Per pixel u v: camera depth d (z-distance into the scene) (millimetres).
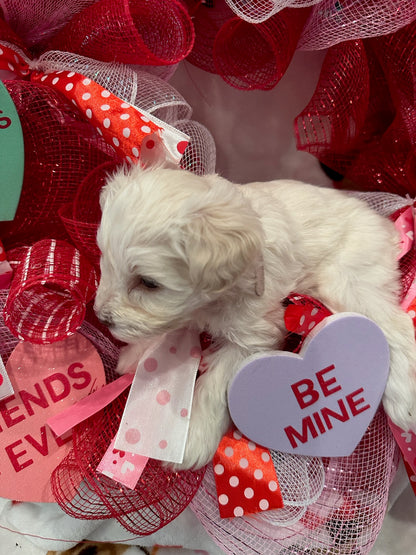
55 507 376
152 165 288
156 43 337
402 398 316
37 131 335
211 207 250
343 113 389
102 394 316
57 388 318
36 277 288
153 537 379
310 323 306
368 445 344
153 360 315
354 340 301
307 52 404
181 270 257
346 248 332
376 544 398
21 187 312
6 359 330
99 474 315
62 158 344
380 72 417
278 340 321
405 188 429
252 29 355
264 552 333
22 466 311
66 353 321
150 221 250
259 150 443
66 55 322
